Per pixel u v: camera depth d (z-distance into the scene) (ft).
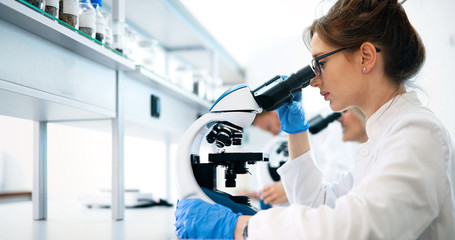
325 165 9.87
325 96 3.91
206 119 4.17
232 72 14.98
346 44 3.52
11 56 3.91
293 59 13.35
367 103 3.74
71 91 4.88
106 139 12.72
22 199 10.93
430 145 2.90
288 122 4.84
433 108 9.02
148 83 7.30
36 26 3.99
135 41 7.88
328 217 2.67
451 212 3.02
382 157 3.01
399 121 3.16
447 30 9.24
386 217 2.59
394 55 3.51
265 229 2.86
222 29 11.50
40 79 4.33
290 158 5.08
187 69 10.23
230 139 4.15
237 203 4.17
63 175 11.92
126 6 8.54
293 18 12.86
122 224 5.30
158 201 8.88
